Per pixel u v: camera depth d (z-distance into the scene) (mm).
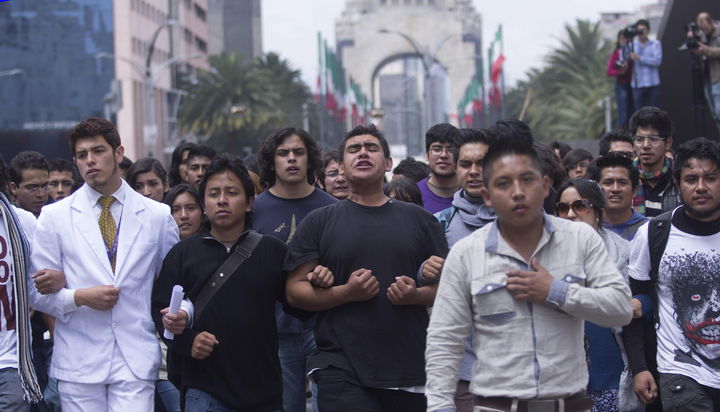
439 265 5383
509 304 4207
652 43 15125
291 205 7152
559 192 6223
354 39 125000
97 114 69312
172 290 5668
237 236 5879
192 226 7527
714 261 5406
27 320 5934
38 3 68938
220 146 64188
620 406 5926
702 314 5410
